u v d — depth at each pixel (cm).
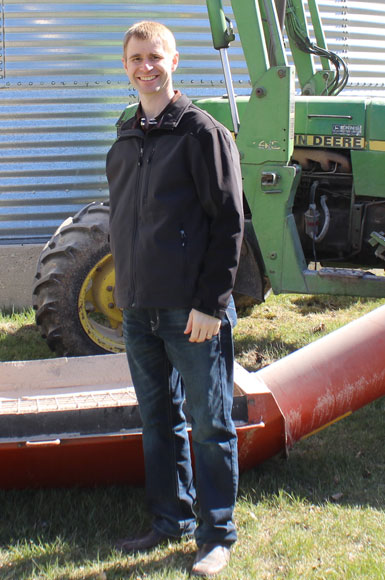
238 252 252
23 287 648
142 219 256
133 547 290
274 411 324
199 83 704
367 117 472
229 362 268
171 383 283
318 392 353
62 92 673
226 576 269
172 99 255
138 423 315
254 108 454
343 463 360
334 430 399
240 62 713
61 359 377
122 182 264
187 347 260
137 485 339
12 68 663
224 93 713
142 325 272
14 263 643
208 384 261
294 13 532
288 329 578
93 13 670
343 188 495
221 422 267
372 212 485
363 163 476
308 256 511
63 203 686
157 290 255
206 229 255
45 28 664
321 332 568
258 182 465
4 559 285
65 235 486
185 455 293
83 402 329
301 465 357
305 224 493
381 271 693
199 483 276
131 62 253
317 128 482
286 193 462
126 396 344
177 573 273
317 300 659
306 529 304
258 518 312
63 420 311
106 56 677
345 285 470
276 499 326
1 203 676
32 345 545
